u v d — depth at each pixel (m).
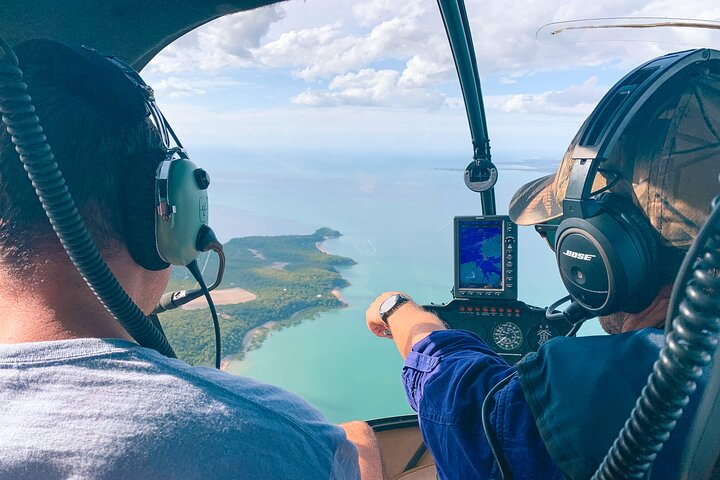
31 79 0.32
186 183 0.37
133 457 0.28
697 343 0.22
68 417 0.29
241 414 0.31
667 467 0.30
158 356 0.32
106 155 0.33
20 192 0.30
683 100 0.32
